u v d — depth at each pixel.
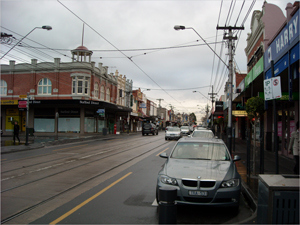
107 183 8.21
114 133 42.56
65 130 35.00
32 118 35.94
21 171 10.16
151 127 41.03
